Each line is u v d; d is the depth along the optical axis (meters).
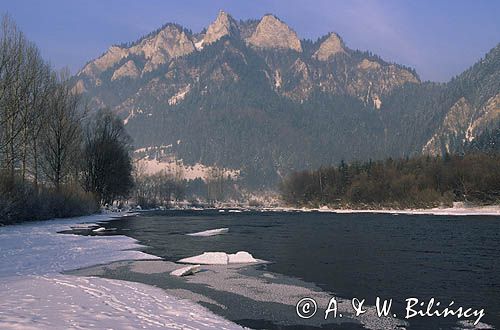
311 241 36.62
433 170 117.19
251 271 22.16
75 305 13.10
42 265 22.70
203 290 17.70
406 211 104.06
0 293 14.80
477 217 76.25
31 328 9.99
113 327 10.77
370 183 126.00
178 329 11.34
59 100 59.44
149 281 19.50
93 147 74.88
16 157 49.38
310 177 165.75
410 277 20.53
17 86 47.28
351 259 26.19
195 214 97.75
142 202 150.62
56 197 58.59
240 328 12.53
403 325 13.34
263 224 60.50
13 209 47.44
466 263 24.55
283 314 14.34
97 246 30.73
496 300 16.22
